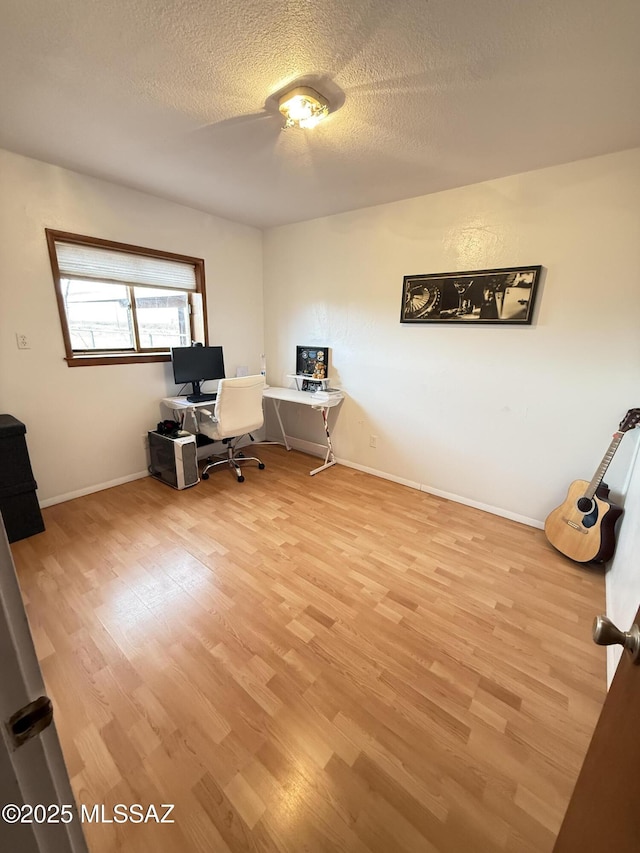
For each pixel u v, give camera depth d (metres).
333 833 1.00
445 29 1.22
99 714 1.30
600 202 2.10
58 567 2.07
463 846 0.98
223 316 3.72
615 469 2.24
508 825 1.02
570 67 1.38
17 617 0.38
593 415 2.32
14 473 2.25
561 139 1.90
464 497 2.97
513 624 1.73
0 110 1.75
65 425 2.78
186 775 1.13
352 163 2.25
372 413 3.43
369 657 1.54
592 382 2.29
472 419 2.83
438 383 2.96
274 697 1.37
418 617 1.76
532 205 2.31
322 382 3.72
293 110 1.63
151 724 1.27
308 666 1.49
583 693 1.40
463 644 1.61
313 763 1.16
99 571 2.04
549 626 1.73
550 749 1.21
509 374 2.59
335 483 3.31
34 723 0.39
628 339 2.14
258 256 3.96
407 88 1.53
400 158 2.16
